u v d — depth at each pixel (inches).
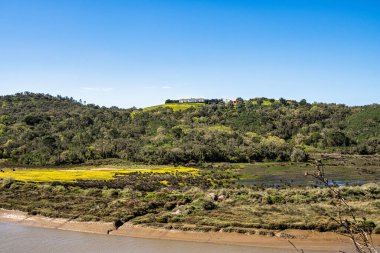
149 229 1446.9
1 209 1803.6
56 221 1600.6
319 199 1776.6
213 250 1232.8
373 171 3388.3
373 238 1189.1
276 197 1792.6
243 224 1392.7
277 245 1247.5
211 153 4448.8
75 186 2389.3
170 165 4141.2
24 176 2893.7
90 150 4453.7
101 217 1578.5
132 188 2332.7
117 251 1242.6
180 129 5280.5
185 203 1798.7
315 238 1258.0
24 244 1326.3
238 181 2891.2
